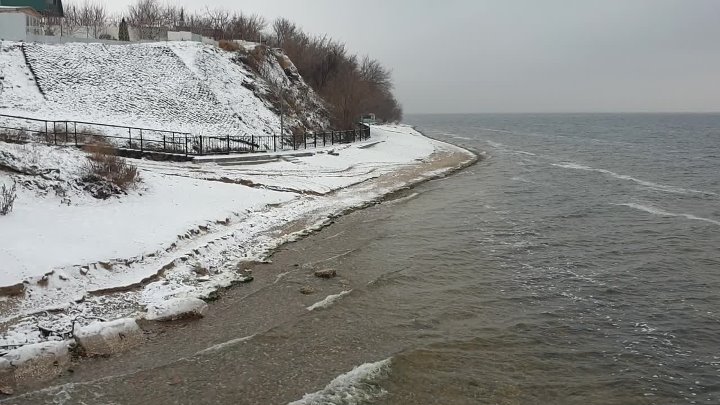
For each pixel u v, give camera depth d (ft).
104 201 57.21
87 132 96.53
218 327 34.06
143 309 35.91
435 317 36.76
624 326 36.47
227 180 81.20
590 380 28.96
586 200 87.81
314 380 27.63
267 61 179.42
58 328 31.76
